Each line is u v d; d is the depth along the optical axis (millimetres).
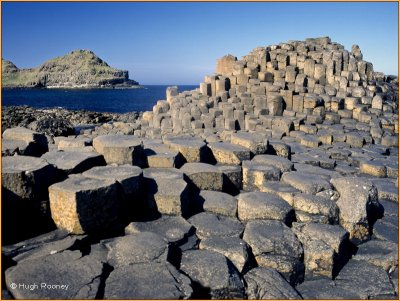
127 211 5652
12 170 4977
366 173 9555
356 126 16047
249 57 21719
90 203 4941
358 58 22656
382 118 16734
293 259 5098
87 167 6273
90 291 3842
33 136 6809
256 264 5113
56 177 5590
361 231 6000
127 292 3883
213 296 4316
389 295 4805
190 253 4848
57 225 5117
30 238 4879
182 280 4141
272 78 19938
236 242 5117
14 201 4918
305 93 18312
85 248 4887
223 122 17156
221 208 6105
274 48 21766
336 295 4762
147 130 17766
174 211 5750
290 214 6004
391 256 5516
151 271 4238
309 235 5582
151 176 6453
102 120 32250
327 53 20438
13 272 4070
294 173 7352
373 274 5234
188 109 18078
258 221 5762
